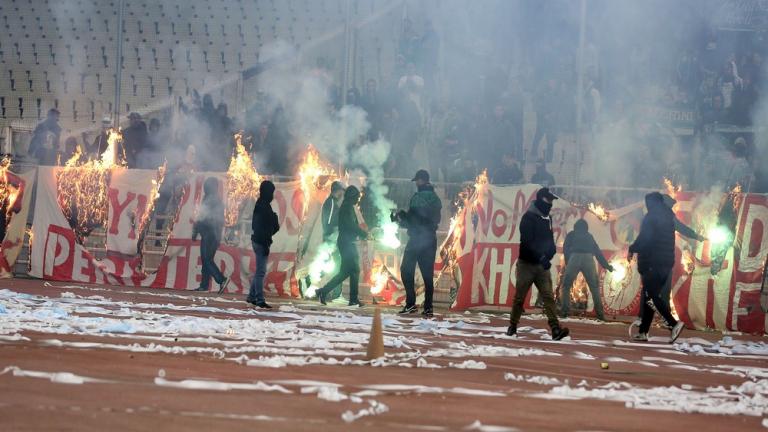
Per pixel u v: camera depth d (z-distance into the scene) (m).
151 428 10.67
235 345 21.23
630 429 12.76
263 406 12.68
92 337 21.12
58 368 15.23
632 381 19.42
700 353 28.72
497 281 45.06
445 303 46.75
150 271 50.59
